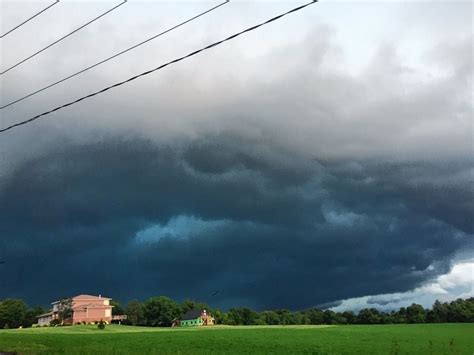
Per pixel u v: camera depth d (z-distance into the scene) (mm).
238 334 90625
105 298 165750
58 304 160125
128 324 162125
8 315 151625
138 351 47281
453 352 53375
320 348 61656
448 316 147500
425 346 61250
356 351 57031
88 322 156000
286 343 70500
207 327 140625
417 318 149750
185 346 66250
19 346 62719
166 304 162375
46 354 41594
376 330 99500
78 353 42719
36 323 164000
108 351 45188
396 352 53188
